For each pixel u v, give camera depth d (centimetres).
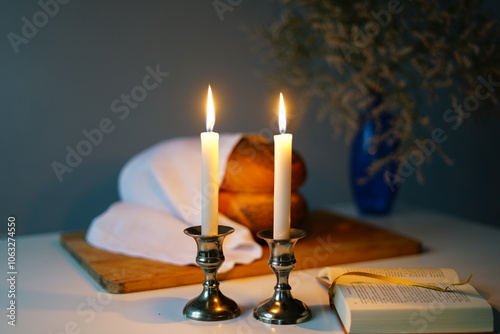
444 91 165
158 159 107
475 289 76
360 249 98
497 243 110
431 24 111
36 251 107
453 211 176
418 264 96
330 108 124
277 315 70
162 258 91
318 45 123
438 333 66
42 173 130
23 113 127
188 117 141
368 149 128
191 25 138
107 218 106
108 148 135
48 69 127
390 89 119
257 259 92
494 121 174
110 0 130
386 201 135
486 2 158
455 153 172
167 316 73
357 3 110
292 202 104
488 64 109
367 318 65
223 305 72
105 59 131
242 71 144
